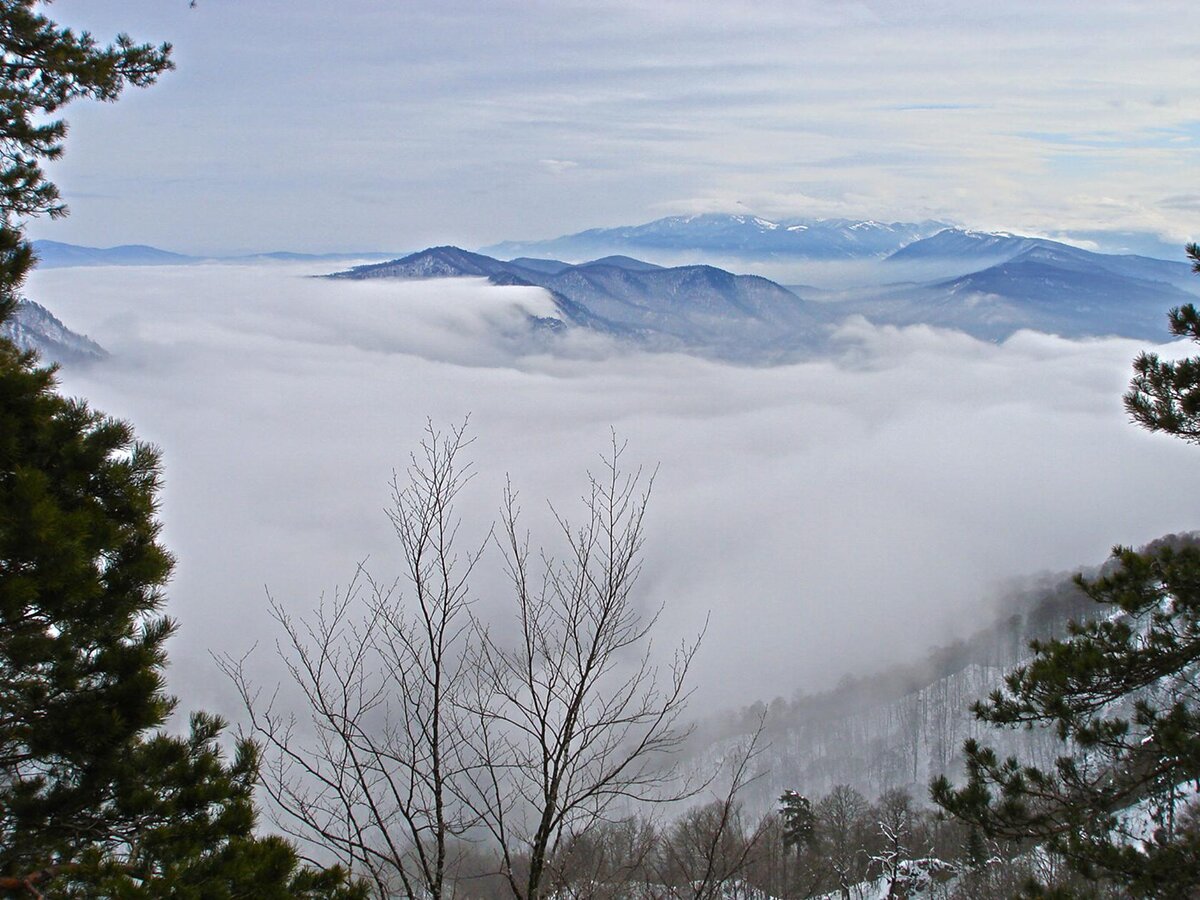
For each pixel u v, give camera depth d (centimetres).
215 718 709
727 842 628
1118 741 755
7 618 593
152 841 614
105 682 674
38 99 1186
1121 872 716
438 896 498
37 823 630
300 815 542
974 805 786
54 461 659
